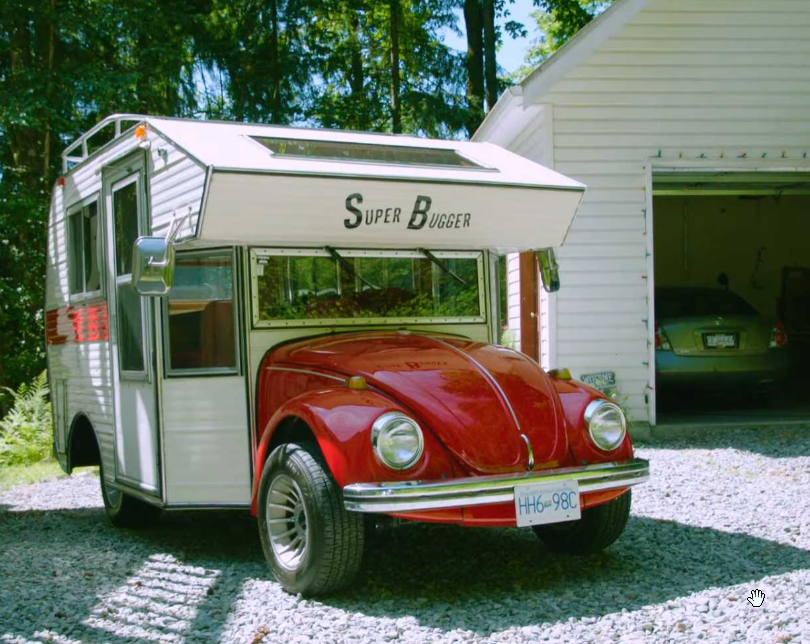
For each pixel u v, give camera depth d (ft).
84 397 20.98
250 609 13.32
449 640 11.78
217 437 16.24
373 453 12.87
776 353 32.01
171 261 15.03
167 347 16.69
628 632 11.98
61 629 12.74
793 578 14.33
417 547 17.21
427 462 13.32
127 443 18.37
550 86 30.48
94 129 20.38
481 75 78.13
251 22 70.79
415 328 17.89
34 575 15.93
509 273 37.52
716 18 31.22
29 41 53.72
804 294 53.98
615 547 16.72
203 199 14.01
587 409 14.80
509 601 13.47
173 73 58.49
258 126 17.97
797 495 20.80
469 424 13.67
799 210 55.16
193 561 16.63
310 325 16.74
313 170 14.65
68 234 22.15
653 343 30.71
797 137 31.60
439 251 18.20
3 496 25.95
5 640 12.32
